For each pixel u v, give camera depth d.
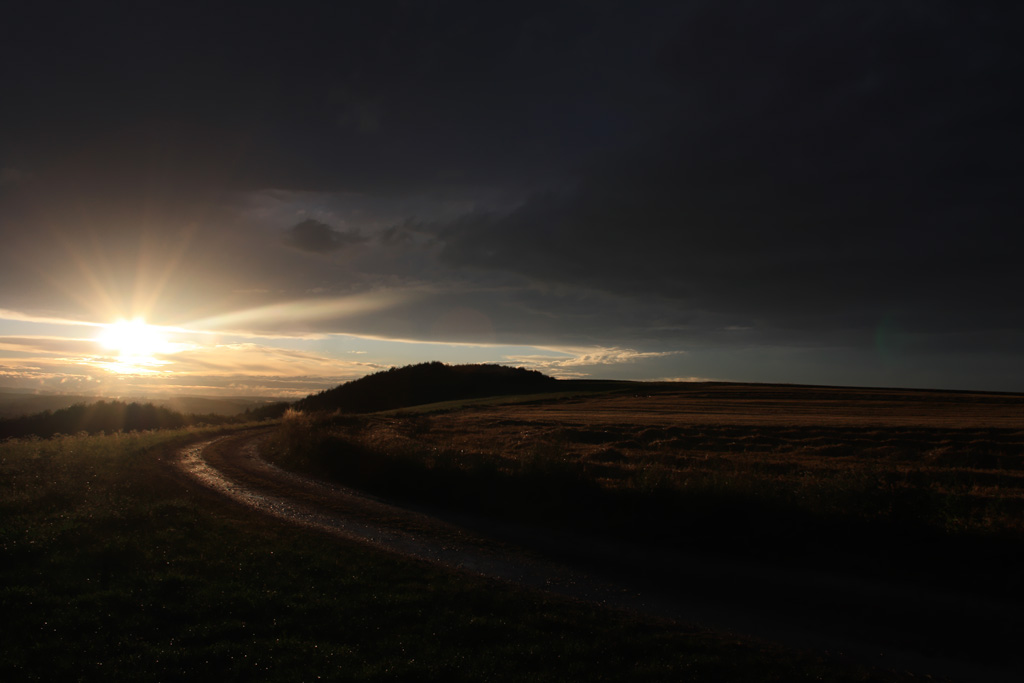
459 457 21.30
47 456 21.05
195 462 25.59
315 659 7.73
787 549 13.27
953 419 47.53
